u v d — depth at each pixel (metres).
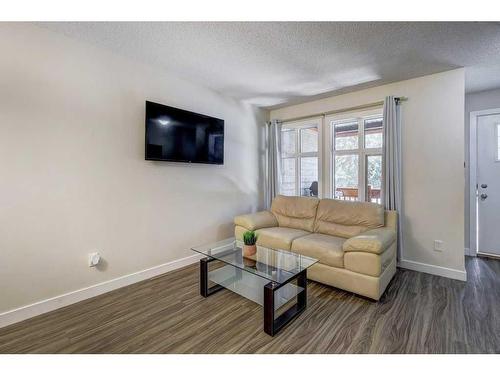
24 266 1.99
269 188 4.32
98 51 2.38
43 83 2.06
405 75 2.94
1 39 1.88
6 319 1.90
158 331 1.83
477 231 3.52
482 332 1.79
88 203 2.34
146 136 2.67
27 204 2.00
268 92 3.58
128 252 2.64
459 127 2.74
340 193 3.79
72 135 2.23
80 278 2.29
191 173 3.28
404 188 3.09
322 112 3.81
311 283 2.69
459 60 2.55
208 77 3.08
